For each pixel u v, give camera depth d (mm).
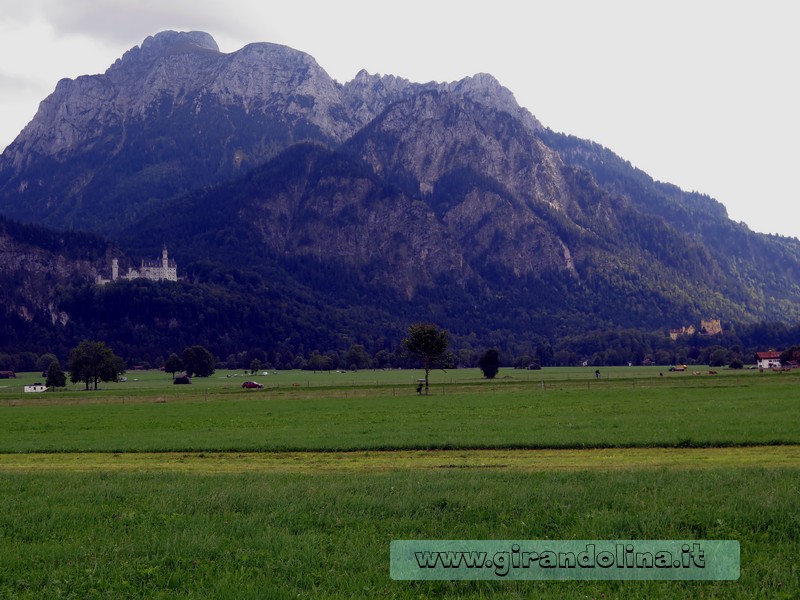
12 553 20375
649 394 87312
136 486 30047
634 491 26094
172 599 16922
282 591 17047
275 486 28906
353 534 21484
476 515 23281
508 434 47750
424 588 17484
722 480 27797
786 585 17172
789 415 55938
